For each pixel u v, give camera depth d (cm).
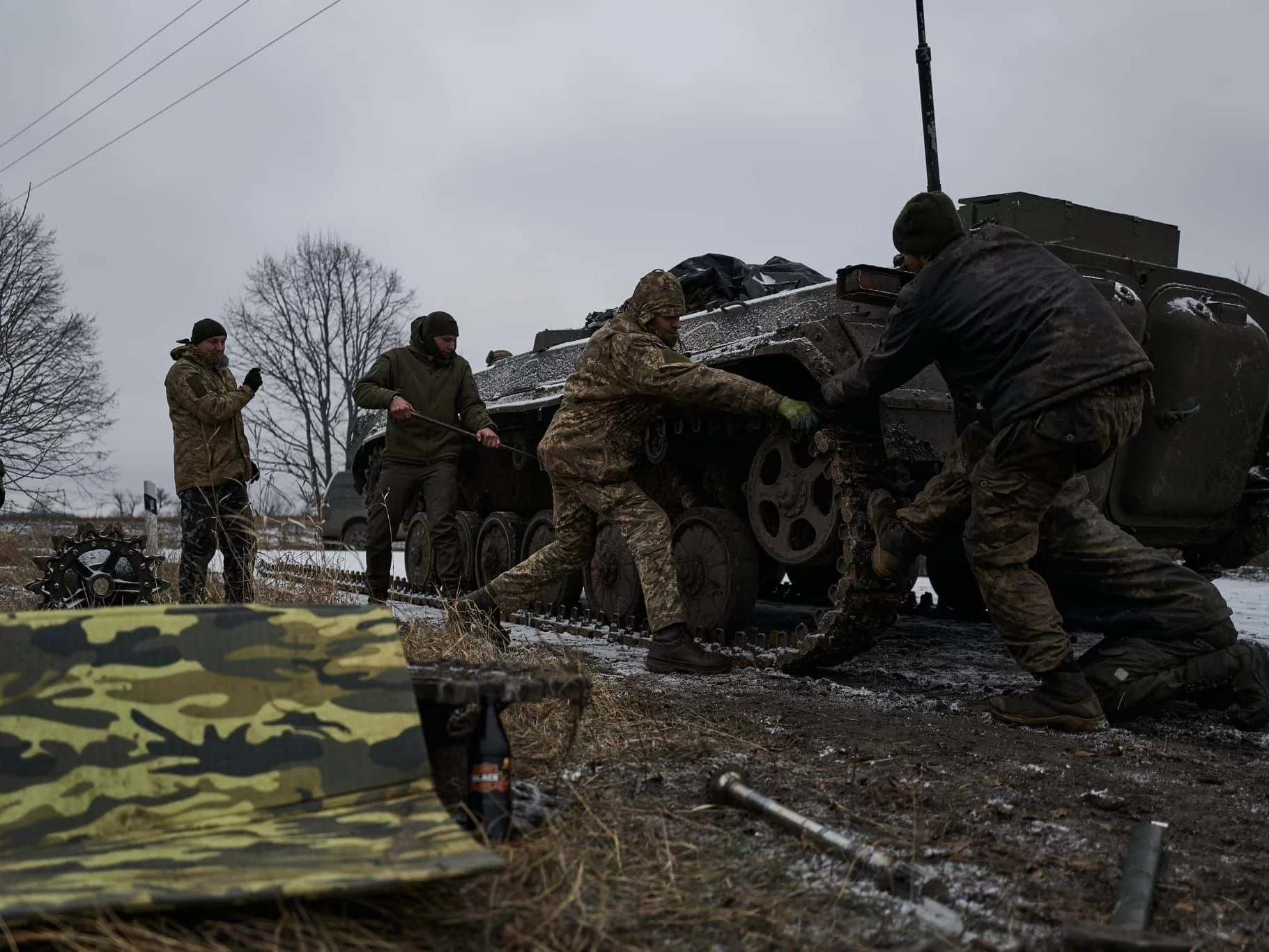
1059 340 423
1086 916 258
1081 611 482
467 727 346
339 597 625
